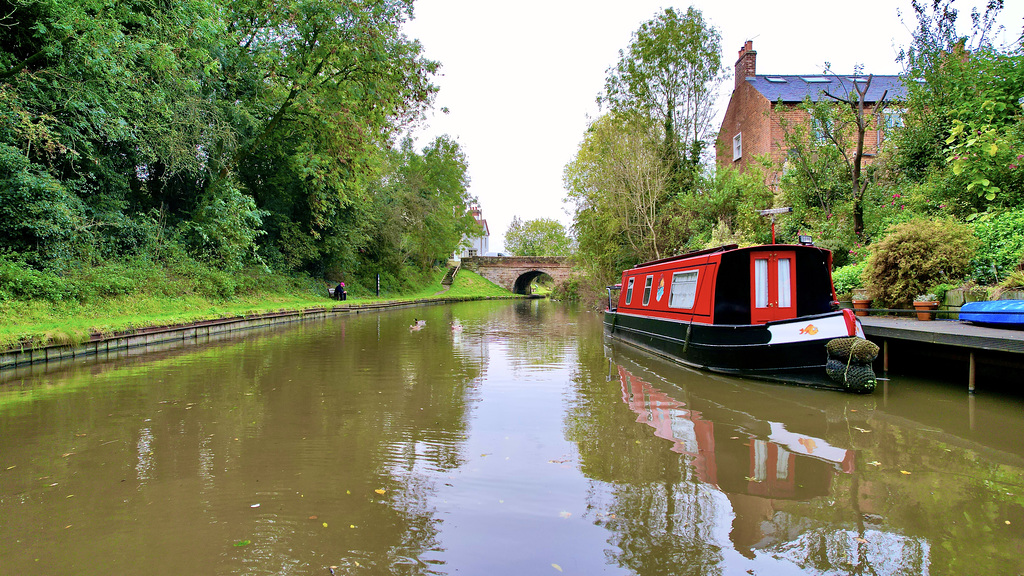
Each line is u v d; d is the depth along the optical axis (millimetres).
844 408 5902
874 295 9398
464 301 43125
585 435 4918
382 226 35594
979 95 9945
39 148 12250
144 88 13383
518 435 4922
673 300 10039
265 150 22422
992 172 8922
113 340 10312
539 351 11055
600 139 23641
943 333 6227
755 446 4582
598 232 25375
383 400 6348
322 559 2744
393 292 37812
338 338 13453
